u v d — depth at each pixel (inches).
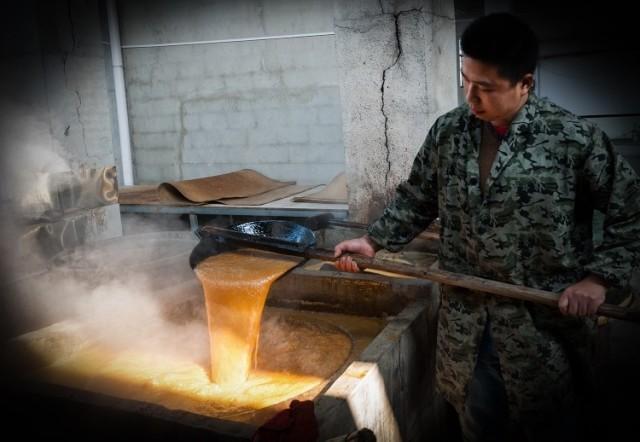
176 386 106.7
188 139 341.7
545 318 80.8
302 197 245.4
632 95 299.3
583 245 80.5
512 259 79.7
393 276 140.0
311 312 137.7
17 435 93.0
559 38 308.3
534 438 84.7
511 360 82.3
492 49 70.0
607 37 298.5
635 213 75.0
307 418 73.0
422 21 161.3
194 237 167.0
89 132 186.7
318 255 97.7
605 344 133.3
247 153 331.0
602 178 74.9
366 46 169.0
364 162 177.0
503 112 74.9
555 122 75.5
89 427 87.2
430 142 87.1
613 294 127.5
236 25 316.8
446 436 127.0
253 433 76.4
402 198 93.0
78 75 183.0
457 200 83.8
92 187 185.8
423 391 112.7
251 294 101.8
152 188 307.9
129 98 348.5
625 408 120.3
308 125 315.9
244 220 260.8
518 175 76.6
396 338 98.5
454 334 87.2
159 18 331.0
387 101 170.2
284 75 314.2
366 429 71.9
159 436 81.7
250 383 107.0
